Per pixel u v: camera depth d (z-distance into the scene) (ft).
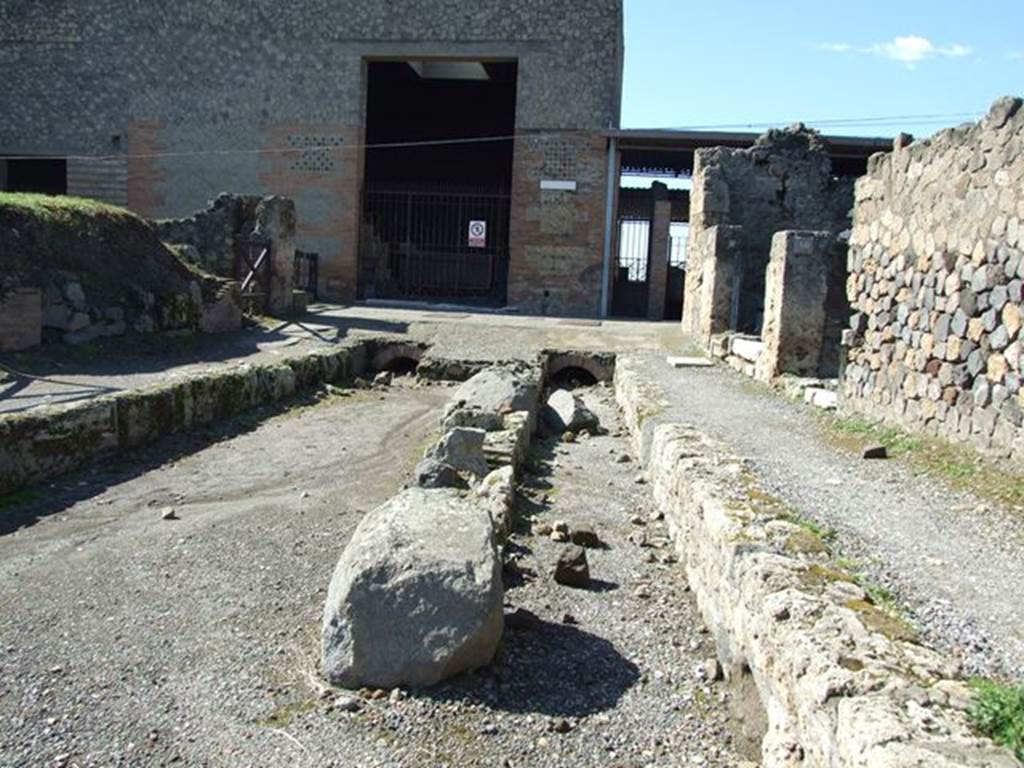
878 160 23.84
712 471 17.88
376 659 12.58
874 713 8.10
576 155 71.31
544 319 61.62
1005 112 17.76
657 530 20.47
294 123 75.15
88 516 20.40
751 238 54.90
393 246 82.69
